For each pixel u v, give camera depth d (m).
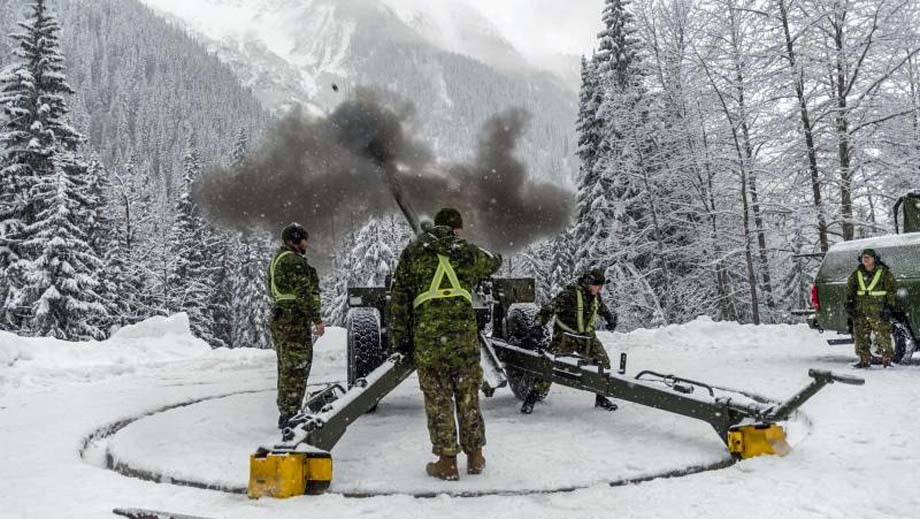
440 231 4.49
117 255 37.62
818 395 6.55
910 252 9.13
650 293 23.95
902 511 3.37
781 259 22.66
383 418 6.28
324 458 3.95
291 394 5.68
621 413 6.19
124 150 157.75
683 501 3.62
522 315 6.88
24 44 28.00
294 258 5.77
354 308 6.65
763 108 20.45
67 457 4.92
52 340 11.57
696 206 23.20
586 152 27.62
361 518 3.47
